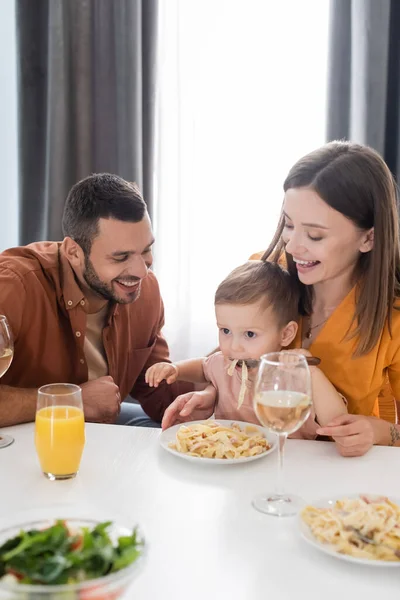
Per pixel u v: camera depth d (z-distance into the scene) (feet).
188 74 8.47
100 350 5.71
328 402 4.39
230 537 2.87
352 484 3.45
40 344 5.30
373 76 7.75
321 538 2.77
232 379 5.01
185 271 8.72
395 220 4.63
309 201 4.41
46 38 8.54
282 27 8.37
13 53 8.80
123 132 8.30
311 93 8.40
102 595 1.98
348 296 4.75
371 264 4.60
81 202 5.06
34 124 8.71
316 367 4.48
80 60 8.31
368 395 4.83
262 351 4.83
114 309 5.53
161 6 8.42
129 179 8.34
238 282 4.83
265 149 8.56
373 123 7.83
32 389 4.59
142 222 5.08
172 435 4.09
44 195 8.81
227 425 4.31
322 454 3.87
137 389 6.40
